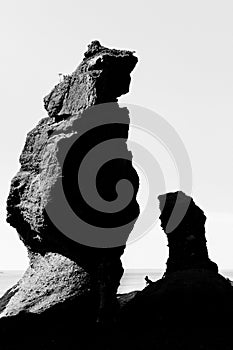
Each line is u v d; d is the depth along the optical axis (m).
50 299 23.33
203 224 28.80
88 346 21.39
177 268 27.48
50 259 24.92
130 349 21.05
